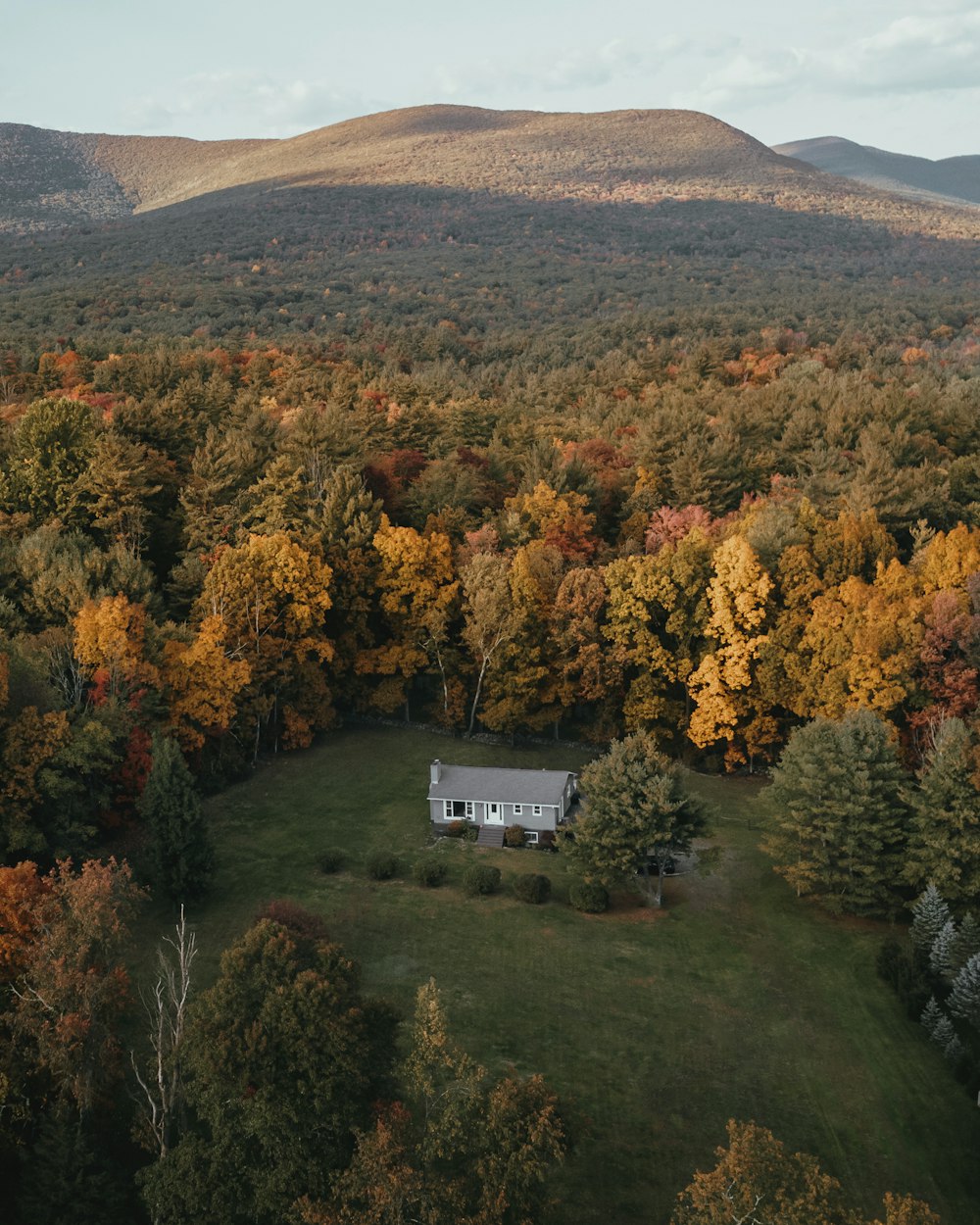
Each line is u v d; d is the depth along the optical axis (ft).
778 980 166.71
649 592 254.68
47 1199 106.83
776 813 197.98
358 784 236.02
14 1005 117.70
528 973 163.94
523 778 221.66
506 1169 98.63
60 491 267.18
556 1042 147.02
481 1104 105.60
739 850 213.87
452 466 315.17
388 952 167.43
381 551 270.87
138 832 191.31
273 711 250.37
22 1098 112.68
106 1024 117.80
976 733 190.70
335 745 258.98
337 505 274.16
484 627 258.37
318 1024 105.09
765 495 333.21
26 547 229.04
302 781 235.61
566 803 220.43
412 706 287.89
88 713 186.29
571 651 263.90
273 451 313.53
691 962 170.71
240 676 221.05
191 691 216.13
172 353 453.17
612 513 328.70
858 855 183.93
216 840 203.92
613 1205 119.75
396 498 308.81
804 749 193.77
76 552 231.50
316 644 252.21
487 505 323.98
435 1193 96.99
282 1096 103.04
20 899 124.77
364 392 422.82
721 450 327.88
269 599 243.81
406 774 242.99
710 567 258.98
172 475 292.61
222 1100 105.70
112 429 288.71
